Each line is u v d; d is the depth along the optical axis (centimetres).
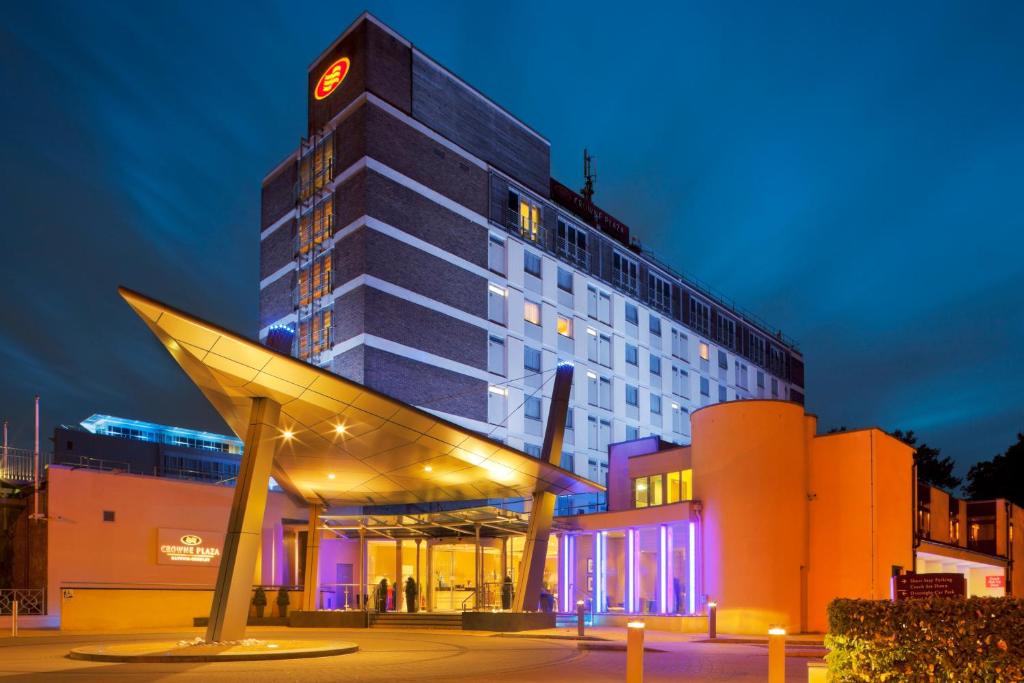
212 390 2258
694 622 2884
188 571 3506
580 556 3922
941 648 856
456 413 4422
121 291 1788
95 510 3253
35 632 2742
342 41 4547
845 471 2998
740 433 3044
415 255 4369
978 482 7031
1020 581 4856
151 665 1605
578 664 1694
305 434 2459
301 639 2319
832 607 975
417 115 4550
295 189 4775
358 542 4038
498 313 4809
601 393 5475
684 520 3112
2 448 3381
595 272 5603
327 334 4341
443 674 1466
